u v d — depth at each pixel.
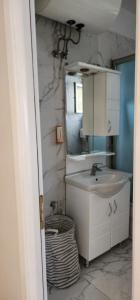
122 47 2.65
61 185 2.20
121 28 2.60
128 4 2.43
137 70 0.45
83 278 1.88
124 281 1.83
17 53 0.89
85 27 2.04
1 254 1.29
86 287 1.78
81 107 2.29
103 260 2.12
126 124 2.53
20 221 1.02
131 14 2.68
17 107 0.93
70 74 2.15
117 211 2.16
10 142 1.04
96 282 1.83
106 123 2.33
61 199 2.21
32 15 0.92
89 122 2.40
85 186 1.91
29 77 0.92
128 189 2.26
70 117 2.20
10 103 0.99
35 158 0.98
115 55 2.57
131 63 2.40
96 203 1.94
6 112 1.04
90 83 2.36
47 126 2.03
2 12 0.96
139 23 0.44
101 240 2.04
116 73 2.35
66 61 2.10
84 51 2.24
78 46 2.18
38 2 1.68
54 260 1.74
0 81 1.05
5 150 1.09
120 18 2.56
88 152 2.40
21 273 1.07
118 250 2.28
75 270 1.83
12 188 1.07
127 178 2.22
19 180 0.99
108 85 2.29
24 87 0.91
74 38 2.13
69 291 1.74
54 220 2.08
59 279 1.76
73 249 1.82
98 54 2.38
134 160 0.47
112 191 2.01
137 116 0.45
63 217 2.09
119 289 1.75
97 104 2.40
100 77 2.33
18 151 0.96
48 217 2.09
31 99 0.94
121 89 2.53
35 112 0.97
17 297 1.15
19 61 0.89
